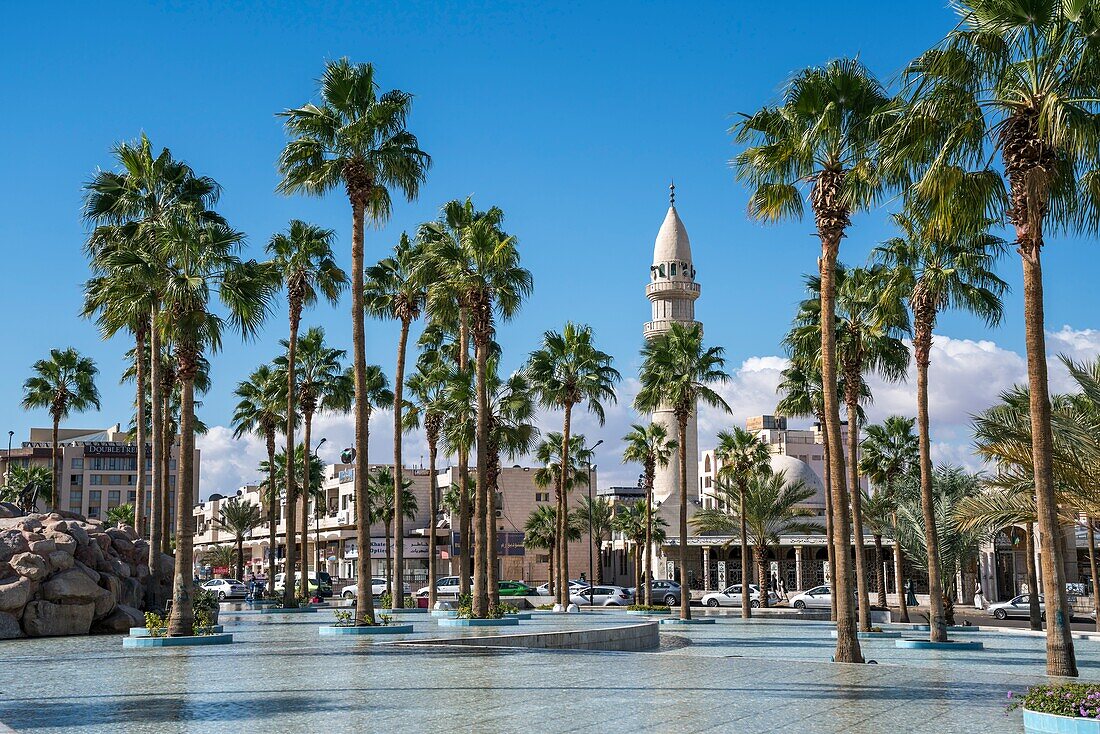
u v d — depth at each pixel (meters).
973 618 59.16
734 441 68.88
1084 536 64.12
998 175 19.86
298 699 15.25
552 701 15.02
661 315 110.31
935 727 12.71
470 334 44.72
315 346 58.38
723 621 49.09
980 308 30.14
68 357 65.38
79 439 149.62
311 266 50.31
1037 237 18.83
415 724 12.79
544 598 75.88
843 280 36.69
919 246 29.92
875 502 52.88
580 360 51.16
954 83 19.28
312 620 42.25
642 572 103.25
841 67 24.02
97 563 35.59
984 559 76.38
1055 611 18.67
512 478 111.06
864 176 24.05
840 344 36.59
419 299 48.66
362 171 32.03
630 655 23.47
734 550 96.69
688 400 48.91
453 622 36.47
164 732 12.22
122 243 34.69
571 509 97.38
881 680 18.28
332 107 32.62
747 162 25.08
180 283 27.45
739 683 17.55
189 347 27.86
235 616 46.31
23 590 31.59
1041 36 18.61
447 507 106.81
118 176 36.56
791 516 69.38
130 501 140.00
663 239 110.69
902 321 34.69
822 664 21.56
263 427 64.31
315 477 93.56
